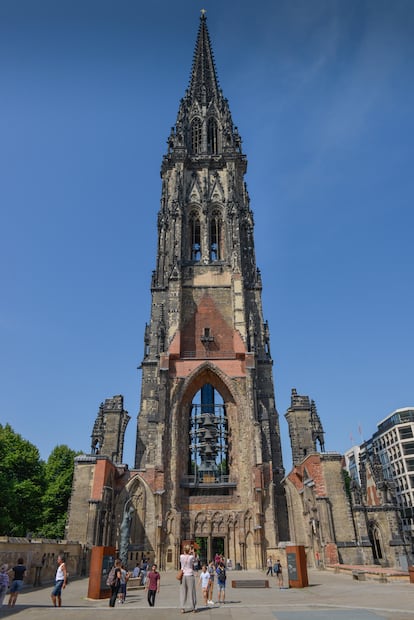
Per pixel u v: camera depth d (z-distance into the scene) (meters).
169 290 82.81
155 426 70.69
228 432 74.00
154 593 26.95
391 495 65.00
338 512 59.09
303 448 76.69
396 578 38.41
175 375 74.75
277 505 70.31
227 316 83.00
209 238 91.75
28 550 37.56
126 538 54.44
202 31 130.38
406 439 173.25
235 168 101.00
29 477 77.81
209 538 65.44
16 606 25.36
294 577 37.56
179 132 103.94
